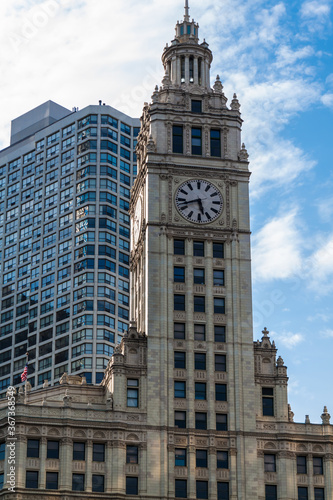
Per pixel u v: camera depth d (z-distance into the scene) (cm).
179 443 15962
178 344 16575
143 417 15988
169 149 17612
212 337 16675
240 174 17675
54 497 15212
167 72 18738
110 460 15612
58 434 15575
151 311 16638
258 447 16138
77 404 16238
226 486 15875
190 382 16338
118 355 16250
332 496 16050
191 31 19150
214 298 16962
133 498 15512
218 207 17438
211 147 17838
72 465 15488
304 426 16375
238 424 16175
